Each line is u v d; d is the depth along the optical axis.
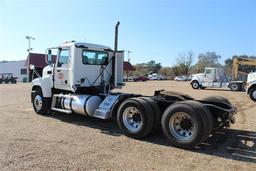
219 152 6.86
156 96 8.50
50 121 10.09
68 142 7.39
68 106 9.88
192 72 98.81
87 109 9.25
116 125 9.58
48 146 6.97
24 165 5.65
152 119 7.62
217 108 7.53
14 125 9.27
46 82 10.96
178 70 103.81
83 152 6.59
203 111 6.89
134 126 7.95
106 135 8.24
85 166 5.69
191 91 28.59
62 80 10.37
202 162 6.14
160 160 6.20
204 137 6.84
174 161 6.16
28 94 20.55
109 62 10.85
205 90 30.67
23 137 7.75
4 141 7.31
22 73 68.25
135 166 5.78
